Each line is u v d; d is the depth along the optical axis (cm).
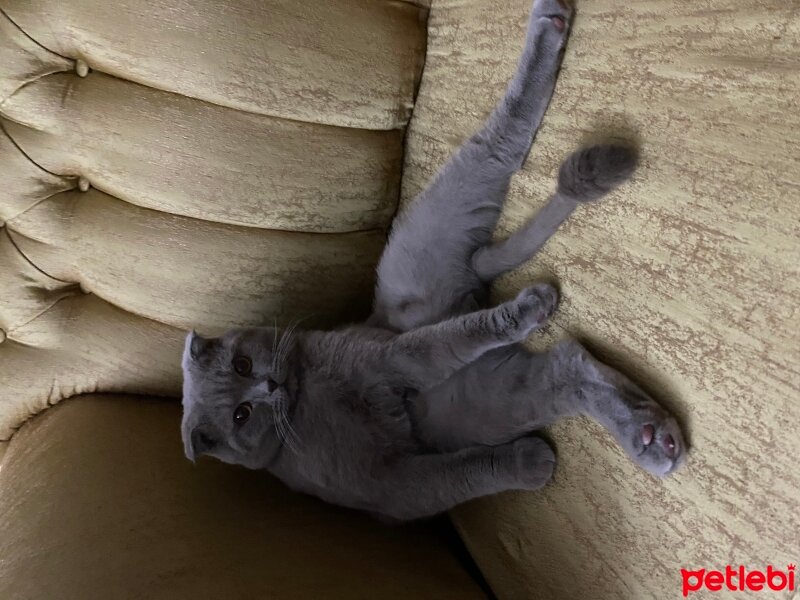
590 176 42
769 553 35
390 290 59
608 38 44
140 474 57
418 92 65
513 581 53
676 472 40
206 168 60
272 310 66
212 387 57
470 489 52
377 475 54
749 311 36
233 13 57
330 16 60
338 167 64
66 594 45
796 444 34
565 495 49
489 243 54
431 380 53
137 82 59
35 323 64
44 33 58
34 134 60
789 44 34
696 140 38
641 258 42
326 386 56
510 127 49
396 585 50
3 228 63
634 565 43
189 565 48
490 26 55
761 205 35
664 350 41
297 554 51
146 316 65
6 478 60
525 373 49
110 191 62
